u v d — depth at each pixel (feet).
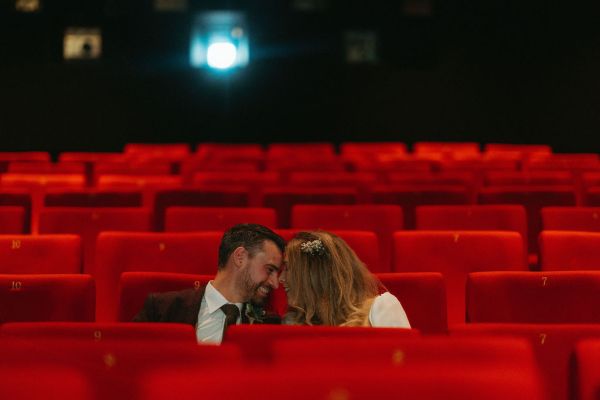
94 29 45.09
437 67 46.47
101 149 45.52
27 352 8.37
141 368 8.27
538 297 13.15
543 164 32.86
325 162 33.47
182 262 15.56
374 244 16.05
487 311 13.10
